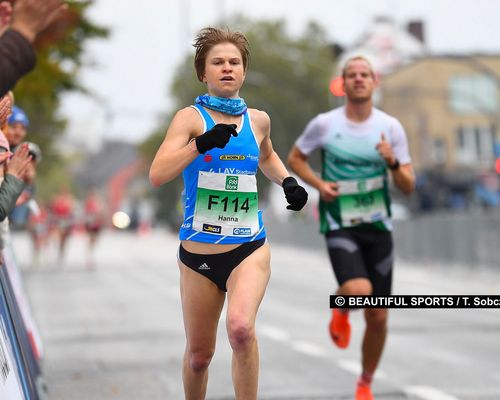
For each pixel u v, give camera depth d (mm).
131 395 20453
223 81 13625
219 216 13672
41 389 18156
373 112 19812
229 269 13648
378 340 18531
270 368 24188
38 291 51469
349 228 19406
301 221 101875
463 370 23688
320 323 35000
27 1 11875
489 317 36000
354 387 21250
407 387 21297
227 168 13664
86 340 30297
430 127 165875
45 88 49688
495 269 55344
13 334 14812
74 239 151000
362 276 18938
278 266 76438
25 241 140375
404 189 19656
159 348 28156
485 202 119000
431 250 66500
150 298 46781
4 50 11734
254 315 13211
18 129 20281
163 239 157625
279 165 14570
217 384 21719
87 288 53469
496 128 164125
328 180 19766
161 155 13133
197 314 13797
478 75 166250
